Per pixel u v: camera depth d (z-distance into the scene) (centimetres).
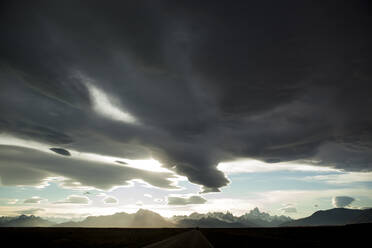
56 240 3222
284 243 3256
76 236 4512
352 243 3062
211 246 2927
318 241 3562
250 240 4062
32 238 3394
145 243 3288
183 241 3819
